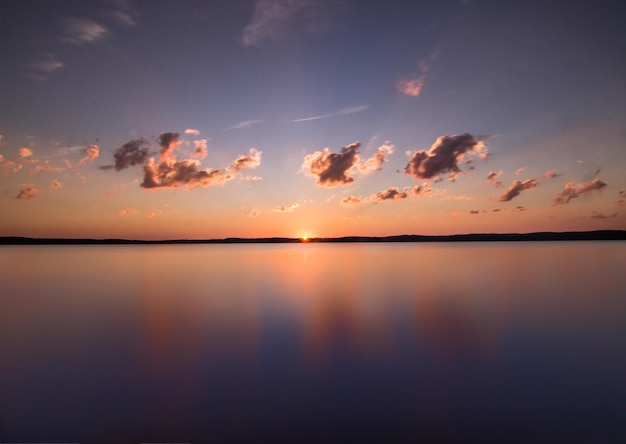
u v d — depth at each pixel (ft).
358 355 21.26
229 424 13.97
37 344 23.49
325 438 13.01
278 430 13.51
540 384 17.22
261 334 25.62
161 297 40.75
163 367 19.49
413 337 24.64
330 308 34.06
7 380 17.87
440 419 14.23
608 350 21.80
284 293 43.09
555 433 13.28
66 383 17.57
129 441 12.81
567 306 34.12
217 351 22.04
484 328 26.78
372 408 15.16
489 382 17.52
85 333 26.05
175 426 13.79
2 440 12.79
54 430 13.48
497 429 13.56
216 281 55.21
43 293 44.14
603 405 15.23
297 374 18.53
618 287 45.91
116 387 17.08
